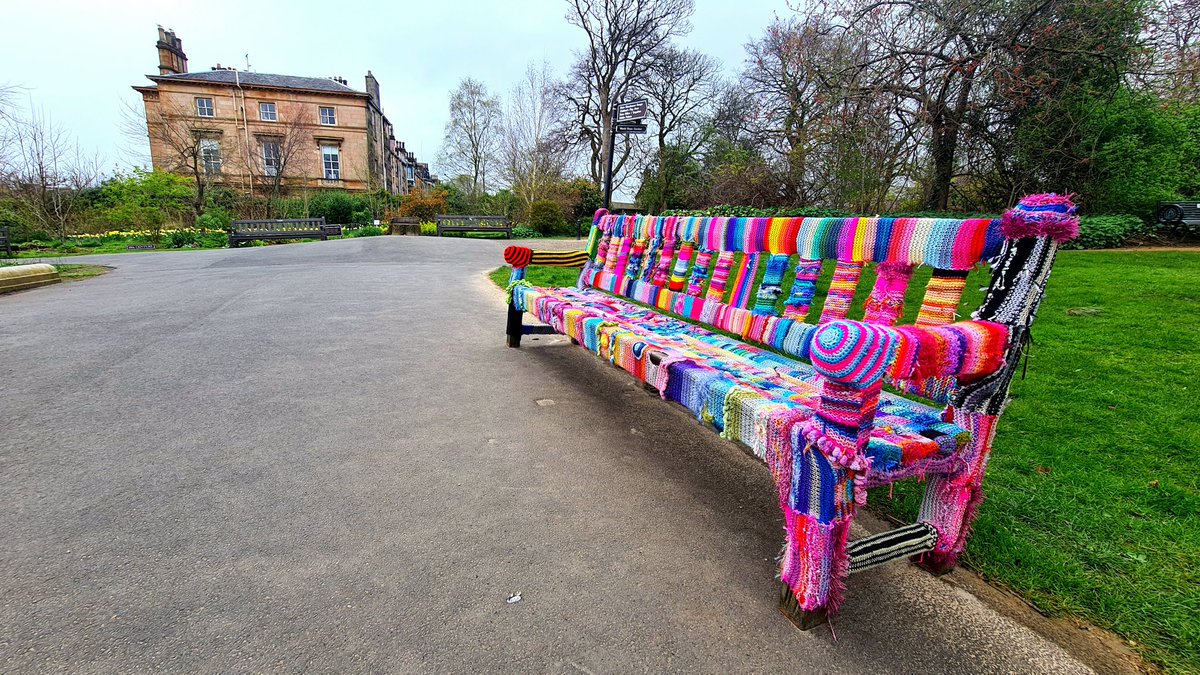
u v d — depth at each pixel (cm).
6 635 153
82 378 373
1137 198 1205
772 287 272
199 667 145
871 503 235
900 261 208
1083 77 1156
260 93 3569
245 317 576
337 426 305
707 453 285
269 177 3294
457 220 2214
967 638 162
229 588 175
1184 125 1236
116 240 2209
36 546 193
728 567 194
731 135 2527
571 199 2597
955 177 1208
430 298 709
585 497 239
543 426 313
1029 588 179
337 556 193
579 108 2844
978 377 171
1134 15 965
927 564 191
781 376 224
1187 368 371
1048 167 1219
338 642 155
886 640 162
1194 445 265
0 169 2095
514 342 475
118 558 188
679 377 226
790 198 1564
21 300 677
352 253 1358
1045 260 163
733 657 155
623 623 166
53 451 266
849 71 984
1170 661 151
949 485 182
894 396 220
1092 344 429
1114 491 229
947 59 939
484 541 205
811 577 159
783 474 166
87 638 153
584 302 388
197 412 319
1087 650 157
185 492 232
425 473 255
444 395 358
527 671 148
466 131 3509
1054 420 296
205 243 2086
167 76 3397
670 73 2678
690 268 359
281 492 235
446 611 169
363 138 3791
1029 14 963
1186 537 199
